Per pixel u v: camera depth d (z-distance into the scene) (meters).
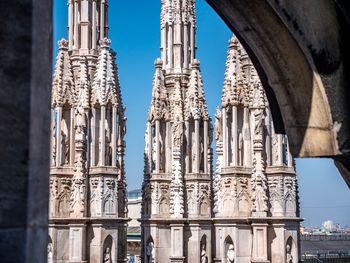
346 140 7.04
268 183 24.92
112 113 31.77
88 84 31.91
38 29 4.22
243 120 26.69
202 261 34.56
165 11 38.75
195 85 36.44
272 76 7.29
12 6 4.15
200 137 35.94
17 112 4.10
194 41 39.09
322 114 7.09
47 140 4.30
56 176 31.09
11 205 4.04
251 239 25.42
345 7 6.92
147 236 35.62
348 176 7.36
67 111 32.12
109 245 30.78
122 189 36.06
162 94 36.69
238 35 7.33
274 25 6.94
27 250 4.02
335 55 7.00
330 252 78.25
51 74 4.39
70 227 30.14
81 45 35.06
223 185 26.55
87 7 35.25
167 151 36.38
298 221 24.92
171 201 35.16
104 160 31.06
